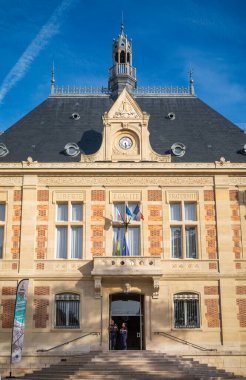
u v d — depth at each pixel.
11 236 31.14
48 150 33.72
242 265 30.86
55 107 38.16
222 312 29.97
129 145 32.81
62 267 30.62
